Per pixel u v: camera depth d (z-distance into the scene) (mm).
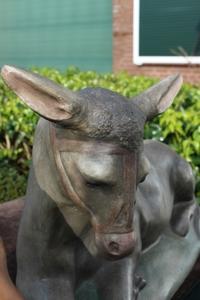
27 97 1208
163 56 9086
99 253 1354
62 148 1275
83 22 10016
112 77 5906
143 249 1899
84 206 1287
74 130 1241
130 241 1266
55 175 1354
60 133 1283
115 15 9602
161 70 9148
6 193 3928
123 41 9562
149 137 3621
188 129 3496
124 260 1638
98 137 1217
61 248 1539
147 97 1361
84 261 1592
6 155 4562
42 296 1570
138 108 1275
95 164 1218
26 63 10727
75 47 10148
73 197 1297
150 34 9195
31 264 1592
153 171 1896
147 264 1905
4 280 1308
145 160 1271
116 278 1622
